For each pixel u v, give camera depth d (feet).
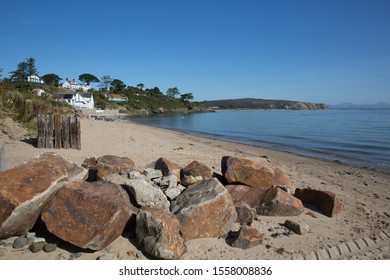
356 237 16.49
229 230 15.75
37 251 12.94
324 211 19.99
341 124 156.15
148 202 15.38
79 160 31.22
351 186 30.78
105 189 14.53
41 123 36.70
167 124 158.20
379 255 14.78
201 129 127.34
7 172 13.48
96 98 277.44
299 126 144.46
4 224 12.48
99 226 12.89
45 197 13.26
